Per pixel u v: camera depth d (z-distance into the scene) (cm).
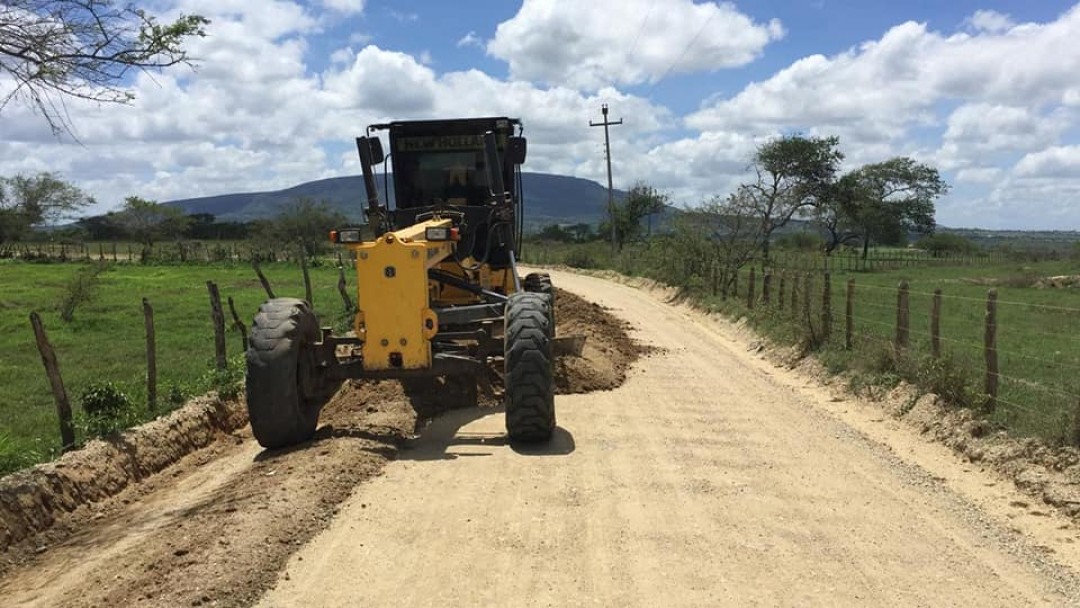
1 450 759
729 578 504
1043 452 732
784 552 547
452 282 932
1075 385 876
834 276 4212
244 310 2245
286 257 5256
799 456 792
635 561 527
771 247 3600
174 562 511
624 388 1137
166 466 824
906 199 7231
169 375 1170
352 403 1005
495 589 486
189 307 2333
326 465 696
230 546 523
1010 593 494
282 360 770
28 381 1203
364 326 797
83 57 674
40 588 523
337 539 560
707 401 1057
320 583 493
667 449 804
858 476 731
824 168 5716
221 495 659
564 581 497
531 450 791
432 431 874
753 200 2811
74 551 593
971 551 561
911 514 633
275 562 515
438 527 582
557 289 2692
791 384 1205
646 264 3878
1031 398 878
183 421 898
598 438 841
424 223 910
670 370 1305
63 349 1540
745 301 2092
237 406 1030
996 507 658
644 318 2173
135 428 830
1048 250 6769
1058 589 502
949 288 3350
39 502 650
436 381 1034
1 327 1900
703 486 686
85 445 773
